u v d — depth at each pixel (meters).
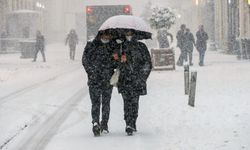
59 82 22.98
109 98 11.27
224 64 30.89
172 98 15.80
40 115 13.95
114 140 10.46
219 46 52.44
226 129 10.87
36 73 28.09
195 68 28.14
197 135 10.44
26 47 44.28
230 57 39.22
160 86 19.31
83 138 10.79
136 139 10.45
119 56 10.95
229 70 26.02
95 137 10.84
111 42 11.06
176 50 56.03
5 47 55.56
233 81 20.36
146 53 11.02
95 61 10.99
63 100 16.83
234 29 44.88
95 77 10.97
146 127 11.60
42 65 34.47
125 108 10.98
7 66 33.53
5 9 63.47
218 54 44.72
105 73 11.02
